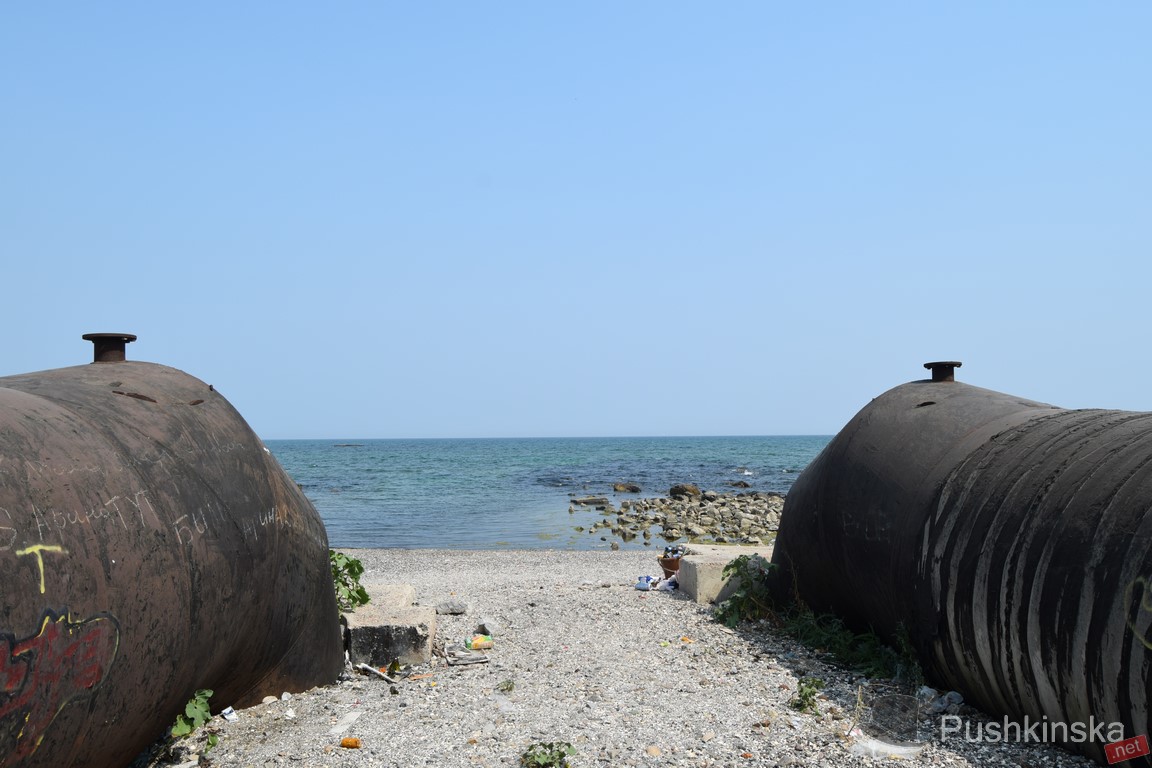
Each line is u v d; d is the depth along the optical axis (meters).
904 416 6.70
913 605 5.69
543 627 7.81
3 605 3.19
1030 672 4.58
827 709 5.41
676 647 7.01
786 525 7.70
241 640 5.05
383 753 4.71
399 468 62.16
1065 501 4.58
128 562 3.90
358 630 6.48
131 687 3.96
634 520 25.95
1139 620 3.87
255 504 5.18
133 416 4.71
